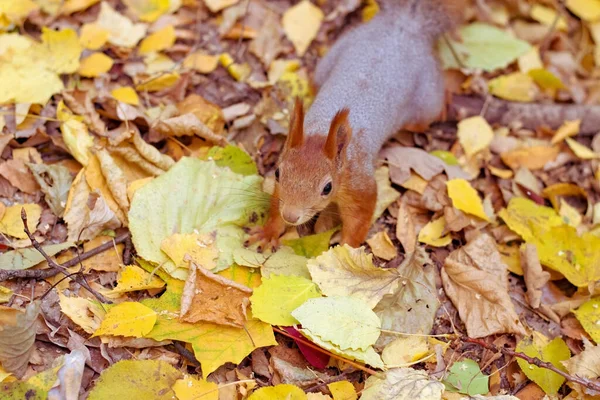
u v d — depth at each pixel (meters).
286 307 0.85
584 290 0.90
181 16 1.00
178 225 0.88
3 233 0.87
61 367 0.82
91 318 0.84
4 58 0.93
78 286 0.86
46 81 0.93
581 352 0.86
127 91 0.94
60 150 0.92
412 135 0.98
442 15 0.97
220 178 0.90
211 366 0.83
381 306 0.87
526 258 0.90
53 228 0.88
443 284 0.89
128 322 0.83
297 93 0.97
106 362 0.83
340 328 0.84
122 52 0.97
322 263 0.86
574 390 0.85
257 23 1.01
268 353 0.85
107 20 0.98
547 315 0.89
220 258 0.87
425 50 0.95
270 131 0.95
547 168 0.97
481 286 0.88
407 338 0.86
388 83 0.92
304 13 1.01
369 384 0.83
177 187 0.89
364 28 0.95
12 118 0.91
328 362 0.85
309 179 0.85
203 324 0.84
